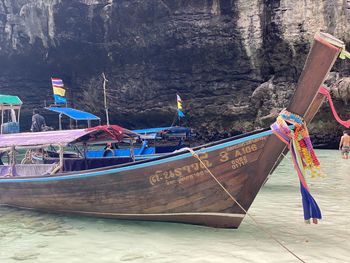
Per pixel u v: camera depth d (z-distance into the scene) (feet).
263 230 21.47
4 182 29.27
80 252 18.70
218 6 83.56
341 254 17.57
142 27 89.35
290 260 16.85
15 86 110.32
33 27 96.07
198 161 20.30
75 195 24.58
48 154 40.75
